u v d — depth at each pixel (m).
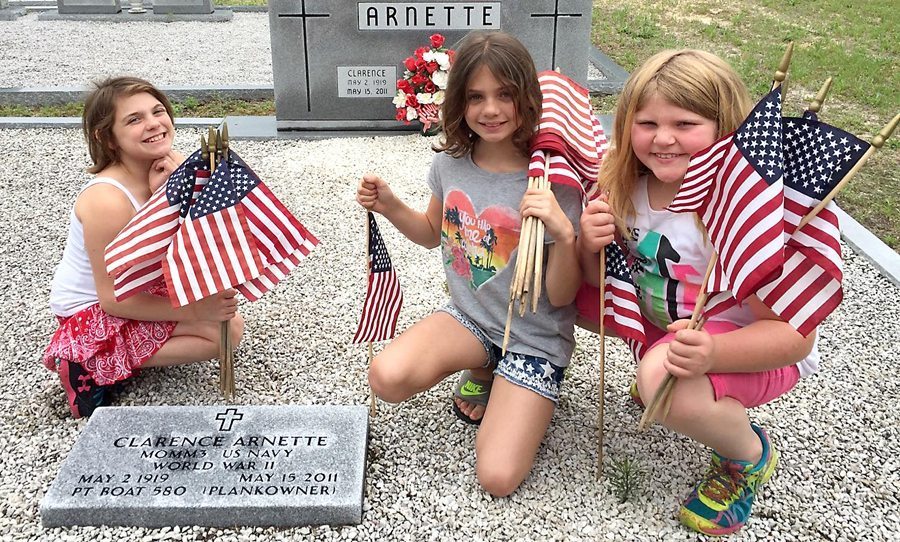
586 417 2.95
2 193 5.25
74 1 12.27
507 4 6.43
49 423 2.91
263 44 10.82
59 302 2.91
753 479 2.38
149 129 2.76
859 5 12.44
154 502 2.35
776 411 3.02
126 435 2.59
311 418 2.69
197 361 3.04
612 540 2.37
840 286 2.08
